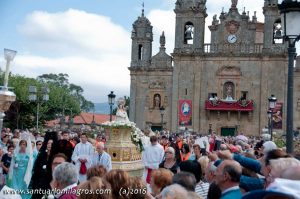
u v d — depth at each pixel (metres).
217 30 77.88
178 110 77.75
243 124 75.75
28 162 18.16
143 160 21.33
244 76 76.00
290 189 4.97
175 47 78.38
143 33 82.38
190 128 77.12
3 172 20.39
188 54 77.56
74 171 9.39
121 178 8.46
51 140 16.66
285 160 7.32
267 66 74.88
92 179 8.18
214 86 77.19
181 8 78.31
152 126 80.88
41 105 96.19
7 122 92.25
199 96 77.38
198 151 19.81
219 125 76.50
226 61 76.81
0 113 19.17
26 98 89.75
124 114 24.31
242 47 76.38
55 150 16.47
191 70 77.81
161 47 81.44
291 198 4.83
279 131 73.25
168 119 80.19
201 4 77.94
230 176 9.17
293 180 5.44
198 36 77.81
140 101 81.69
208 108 75.88
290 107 14.43
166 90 80.56
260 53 74.88
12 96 19.09
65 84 196.50
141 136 24.92
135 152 24.39
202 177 13.71
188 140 35.84
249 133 75.25
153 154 20.95
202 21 78.00
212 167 11.57
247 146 25.97
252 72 75.75
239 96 76.12
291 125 14.38
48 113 113.38
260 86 75.25
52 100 108.44
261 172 11.92
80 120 150.12
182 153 23.69
